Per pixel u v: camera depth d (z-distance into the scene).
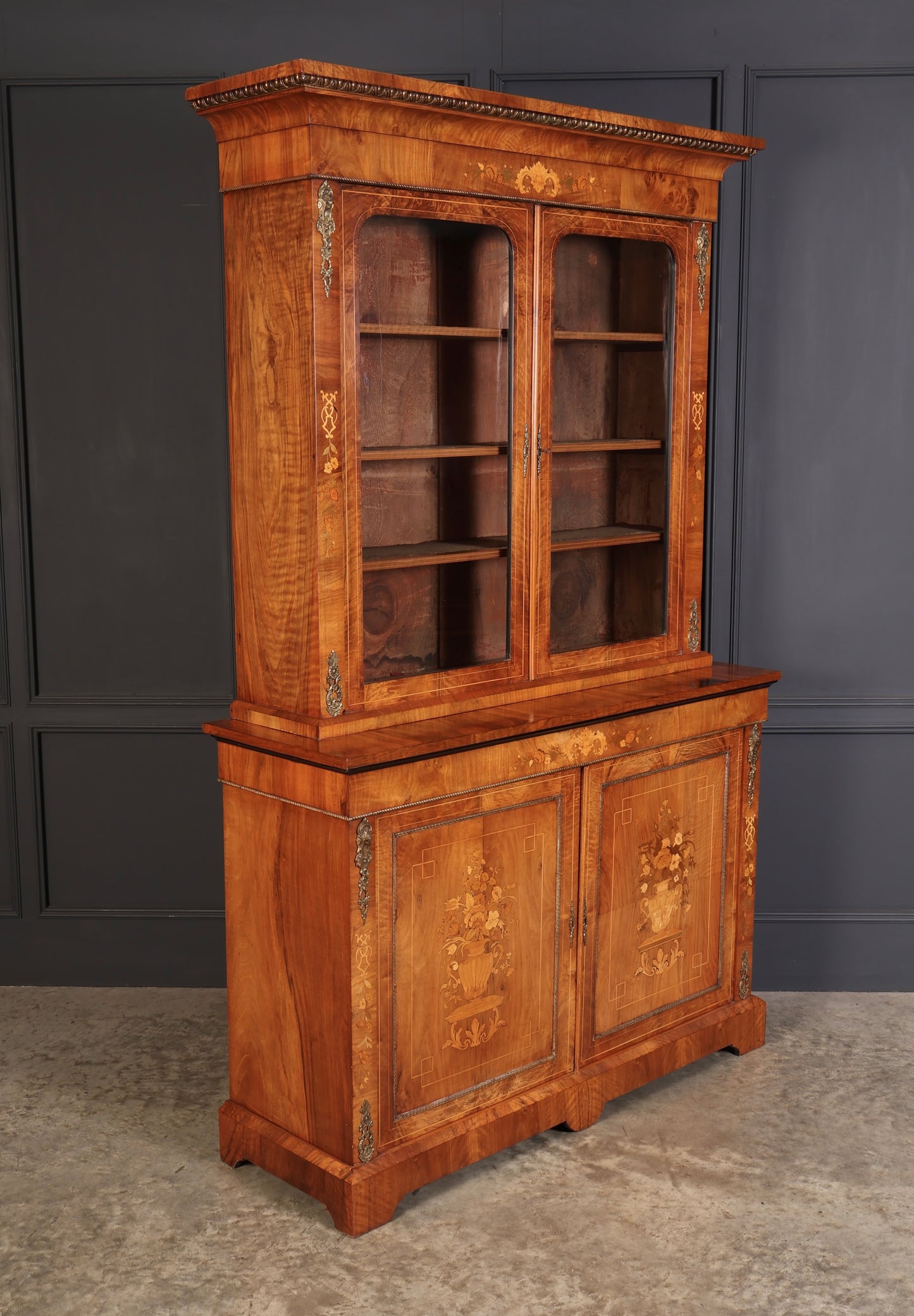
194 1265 2.48
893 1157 2.86
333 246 2.38
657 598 3.19
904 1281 2.43
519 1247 2.54
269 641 2.62
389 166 2.44
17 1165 2.83
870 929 3.75
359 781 2.42
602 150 2.80
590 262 2.87
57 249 3.48
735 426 3.56
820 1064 3.31
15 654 3.65
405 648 2.66
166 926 3.76
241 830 2.71
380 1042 2.58
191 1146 2.91
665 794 3.10
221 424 3.53
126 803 3.72
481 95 2.46
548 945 2.89
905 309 3.53
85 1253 2.52
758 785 3.36
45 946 3.78
